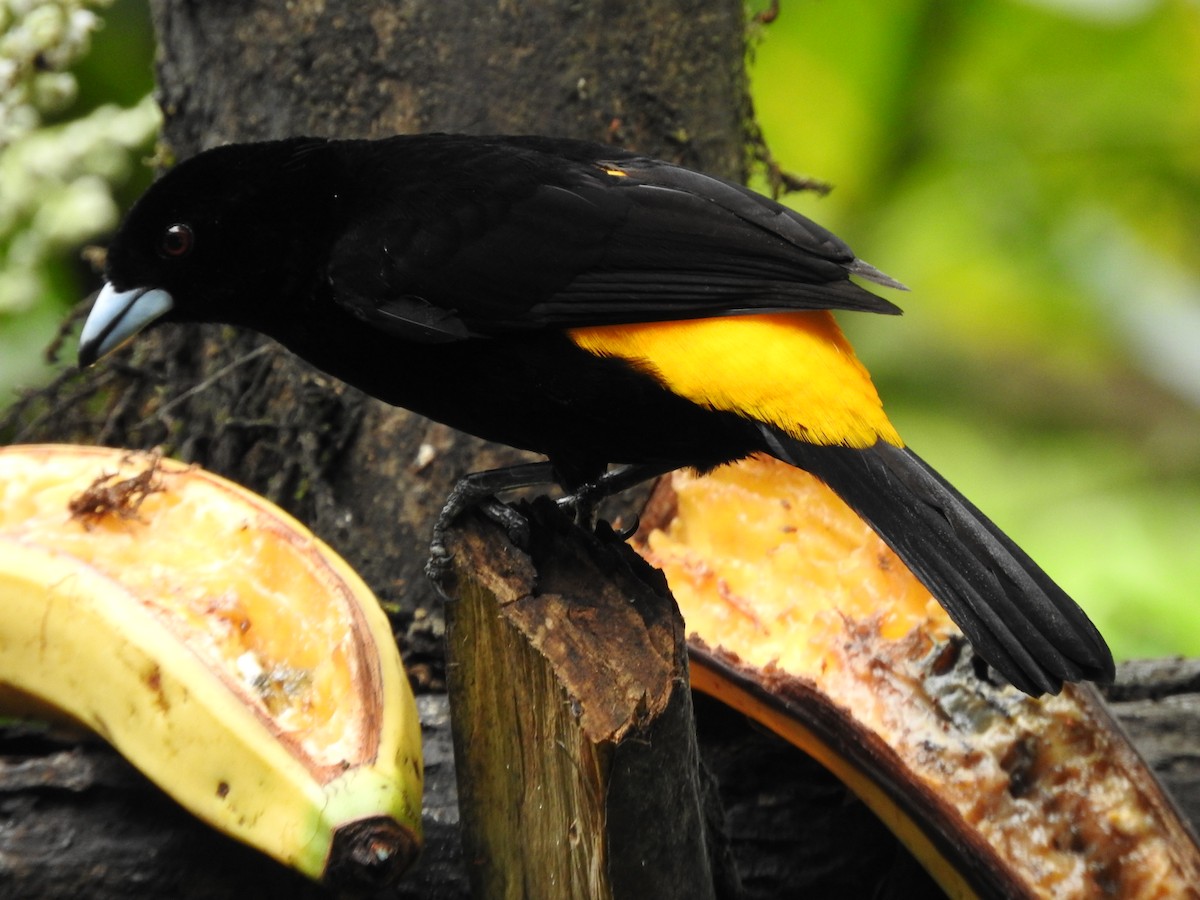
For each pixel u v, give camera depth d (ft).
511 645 20.62
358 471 31.76
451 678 21.63
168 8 33.60
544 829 20.53
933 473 23.09
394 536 31.32
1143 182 48.32
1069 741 22.89
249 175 26.30
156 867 22.91
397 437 31.53
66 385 34.78
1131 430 49.21
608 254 24.41
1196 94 46.68
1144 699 29.22
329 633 21.80
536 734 20.38
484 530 22.07
